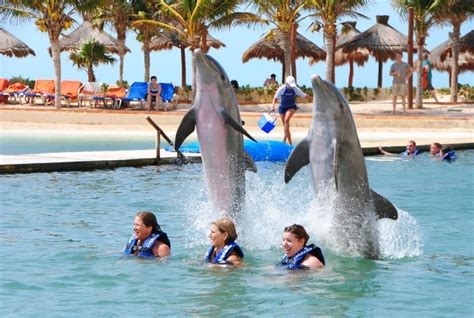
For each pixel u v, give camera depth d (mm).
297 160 9102
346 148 8898
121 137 28953
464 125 34875
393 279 8336
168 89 39094
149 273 8422
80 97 41062
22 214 12078
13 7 39906
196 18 40469
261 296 7539
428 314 7098
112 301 7352
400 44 50031
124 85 48344
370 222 9211
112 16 47594
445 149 21750
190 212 12602
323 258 8844
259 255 9375
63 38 52500
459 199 14508
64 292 7652
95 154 19297
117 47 51656
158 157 18969
